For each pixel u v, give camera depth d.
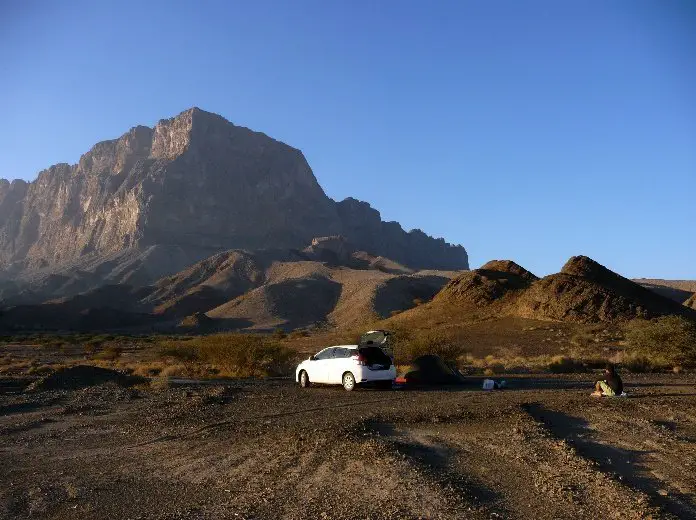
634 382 22.30
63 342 90.25
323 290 199.12
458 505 6.98
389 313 154.50
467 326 59.34
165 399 17.47
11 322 180.25
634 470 8.69
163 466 9.30
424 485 7.68
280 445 10.31
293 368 33.06
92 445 11.14
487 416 12.91
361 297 174.00
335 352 20.70
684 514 6.79
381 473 8.27
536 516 6.68
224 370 30.94
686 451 9.78
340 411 14.41
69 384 22.64
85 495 7.83
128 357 54.75
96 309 193.38
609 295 57.19
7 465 9.67
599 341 46.56
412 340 32.31
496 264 79.31
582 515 6.71
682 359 31.45
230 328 165.00
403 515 6.64
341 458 9.19
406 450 9.56
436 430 11.55
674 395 16.89
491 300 68.75
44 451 10.70
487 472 8.49
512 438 10.62
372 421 12.40
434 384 21.98
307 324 170.38
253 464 9.16
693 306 81.69
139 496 7.74
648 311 55.28
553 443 10.20
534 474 8.33
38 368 34.75
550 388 20.23
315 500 7.30
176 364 35.50
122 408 15.94
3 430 12.83
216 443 10.83
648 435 11.02
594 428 11.81
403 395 18.08
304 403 16.20
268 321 171.88
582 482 7.97
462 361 33.62
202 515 6.91
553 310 58.16
